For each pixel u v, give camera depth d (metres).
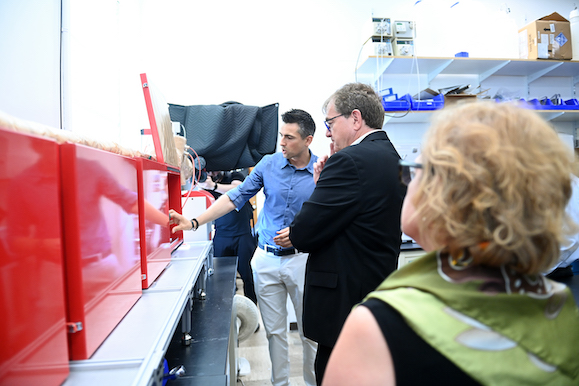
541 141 0.37
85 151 0.57
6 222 0.40
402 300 0.38
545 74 3.25
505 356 0.36
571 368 0.39
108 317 0.66
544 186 0.35
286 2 3.06
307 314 1.24
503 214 0.35
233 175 2.91
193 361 0.91
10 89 1.31
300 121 1.84
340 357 0.40
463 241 0.37
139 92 2.78
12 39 1.31
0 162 0.40
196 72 2.95
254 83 3.03
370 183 1.18
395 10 3.20
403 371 0.36
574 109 2.93
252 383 2.12
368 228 1.19
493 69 3.02
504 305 0.37
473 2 2.99
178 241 1.55
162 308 0.79
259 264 1.98
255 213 3.63
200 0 2.95
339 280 1.20
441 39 2.96
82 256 0.56
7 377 0.40
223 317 1.20
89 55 1.83
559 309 0.42
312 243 1.20
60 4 1.38
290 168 1.95
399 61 2.83
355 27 3.15
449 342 0.36
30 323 0.44
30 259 0.45
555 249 0.37
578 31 2.99
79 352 0.56
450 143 0.39
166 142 1.32
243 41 3.01
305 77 3.09
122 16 2.45
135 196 0.84
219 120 2.41
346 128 1.37
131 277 0.79
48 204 0.49
